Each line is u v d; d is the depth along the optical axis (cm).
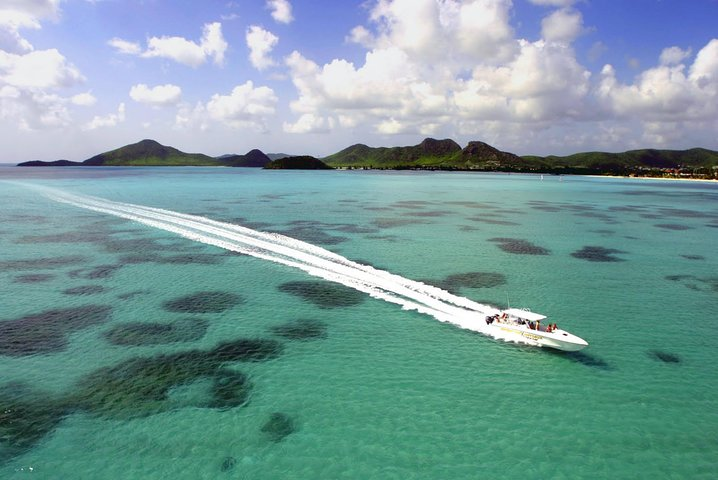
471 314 3862
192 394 2650
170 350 3183
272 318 3762
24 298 4159
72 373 2852
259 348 3231
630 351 3259
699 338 3484
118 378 2805
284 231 7450
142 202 11312
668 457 2194
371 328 3578
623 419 2480
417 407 2556
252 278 4816
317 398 2631
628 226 8838
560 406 2583
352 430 2356
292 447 2227
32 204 10862
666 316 3919
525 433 2348
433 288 4547
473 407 2559
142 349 3189
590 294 4475
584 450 2234
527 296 4391
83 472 2044
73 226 7738
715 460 2181
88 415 2438
